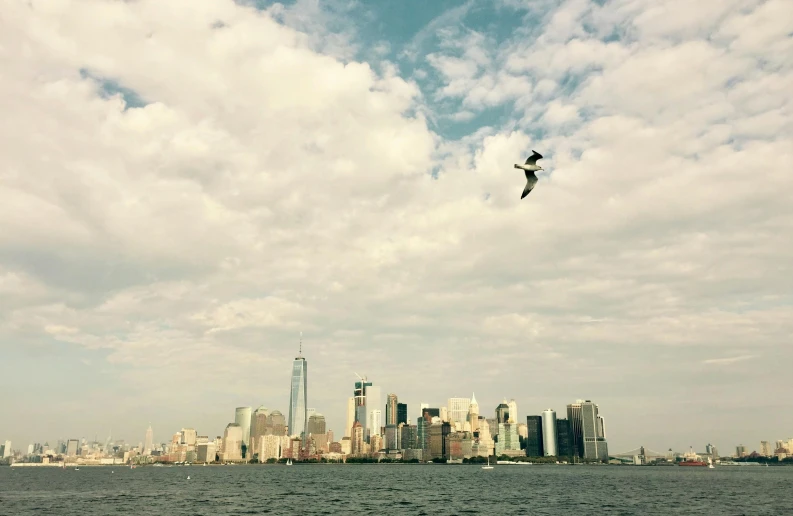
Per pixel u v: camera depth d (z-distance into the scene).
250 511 115.38
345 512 113.50
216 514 110.38
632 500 143.50
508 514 110.88
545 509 120.38
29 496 158.38
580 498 149.00
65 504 132.62
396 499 144.12
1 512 115.81
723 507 126.44
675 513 113.88
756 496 158.75
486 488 190.62
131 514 110.69
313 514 110.12
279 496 154.38
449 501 138.50
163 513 112.44
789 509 122.62
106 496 156.62
